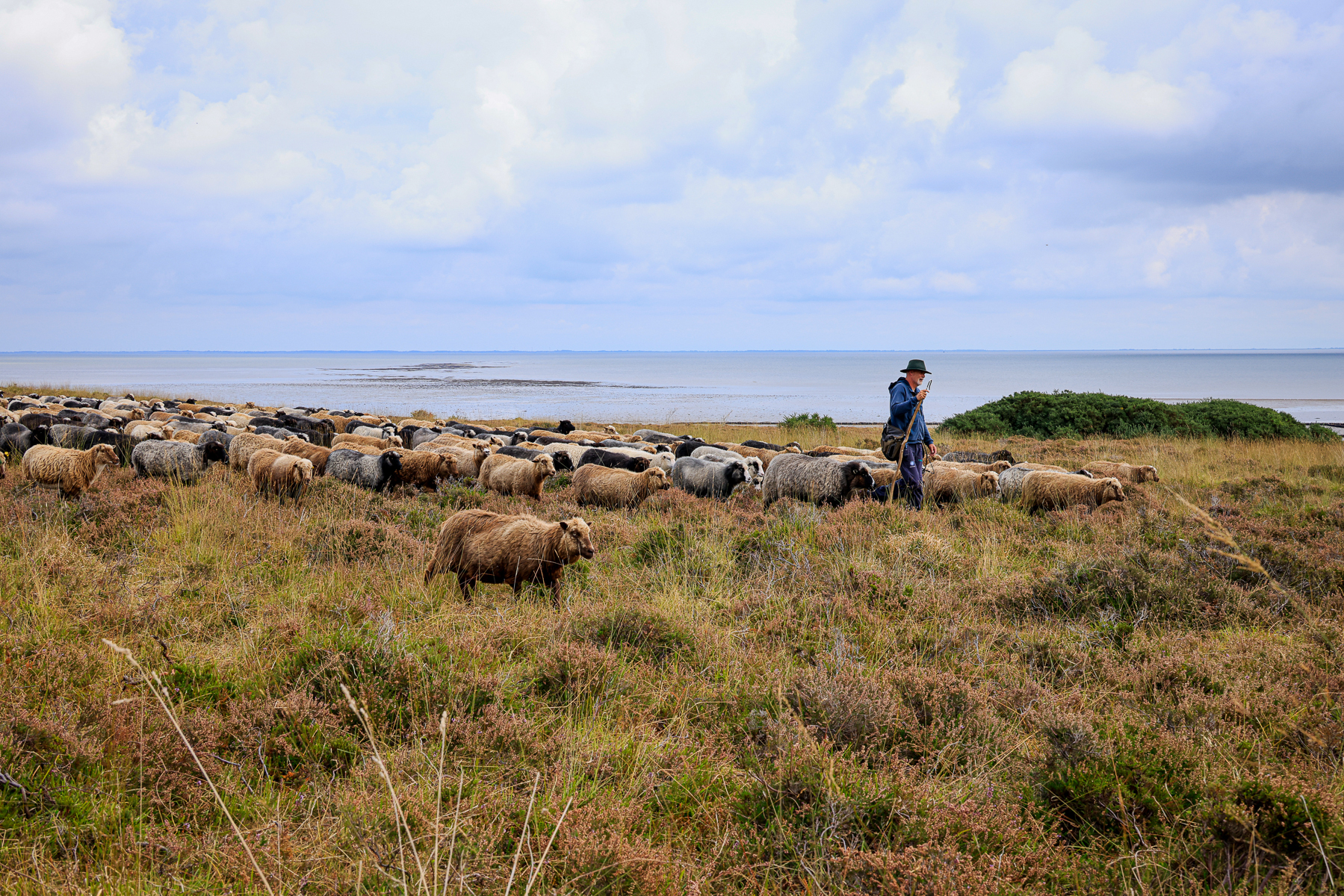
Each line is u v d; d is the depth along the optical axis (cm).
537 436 1930
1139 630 600
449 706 420
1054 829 329
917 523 950
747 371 16625
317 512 948
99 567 668
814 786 345
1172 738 404
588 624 561
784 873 304
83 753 351
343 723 405
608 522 991
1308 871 297
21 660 434
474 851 292
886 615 628
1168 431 2338
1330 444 2167
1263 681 495
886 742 408
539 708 442
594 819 317
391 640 483
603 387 8738
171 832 302
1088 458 1894
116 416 1988
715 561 757
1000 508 1094
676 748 394
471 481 1316
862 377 12788
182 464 1201
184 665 452
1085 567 714
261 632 532
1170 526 918
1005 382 10888
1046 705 448
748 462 1270
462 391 7294
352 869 288
